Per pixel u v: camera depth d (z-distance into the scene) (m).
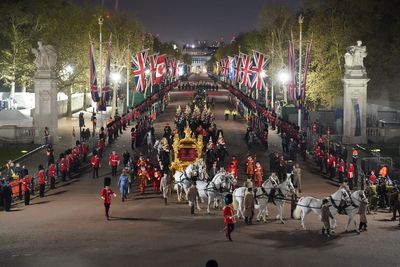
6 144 75.25
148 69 113.25
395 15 98.62
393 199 39.59
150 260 30.34
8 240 34.38
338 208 35.94
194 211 43.00
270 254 31.47
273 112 97.50
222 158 61.75
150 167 53.03
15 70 99.00
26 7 104.06
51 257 30.91
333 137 79.31
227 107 138.12
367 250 32.34
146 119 89.12
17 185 48.50
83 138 75.69
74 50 102.81
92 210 43.59
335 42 94.88
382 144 77.50
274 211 43.06
